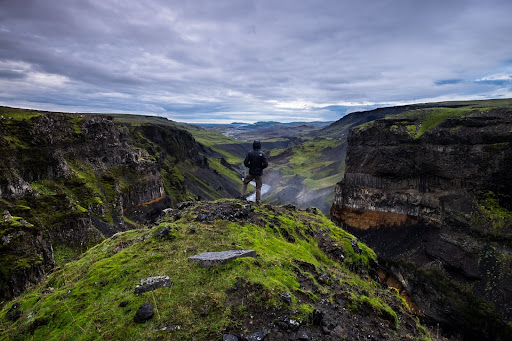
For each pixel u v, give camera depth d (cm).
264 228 1448
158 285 828
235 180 19038
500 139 6181
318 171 19188
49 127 5409
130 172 7625
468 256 5522
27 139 4753
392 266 6488
